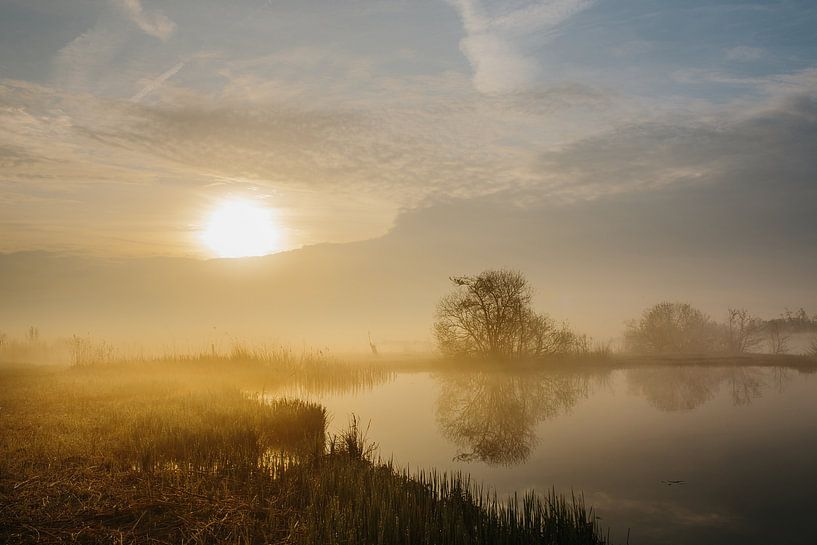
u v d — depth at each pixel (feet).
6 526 33.01
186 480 41.50
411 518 35.32
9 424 57.06
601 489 48.75
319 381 113.29
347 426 73.26
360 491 39.17
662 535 38.60
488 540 33.96
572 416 82.58
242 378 110.22
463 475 52.42
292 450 55.01
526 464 56.65
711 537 38.40
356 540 32.48
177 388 84.79
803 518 42.14
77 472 42.39
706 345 176.24
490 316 143.23
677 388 111.04
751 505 44.93
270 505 37.68
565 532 34.83
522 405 92.02
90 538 32.01
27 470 42.39
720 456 59.82
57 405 68.23
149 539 32.22
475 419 80.02
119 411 63.31
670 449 62.34
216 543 32.09
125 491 38.93
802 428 73.82
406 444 64.85
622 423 77.41
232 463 46.68
